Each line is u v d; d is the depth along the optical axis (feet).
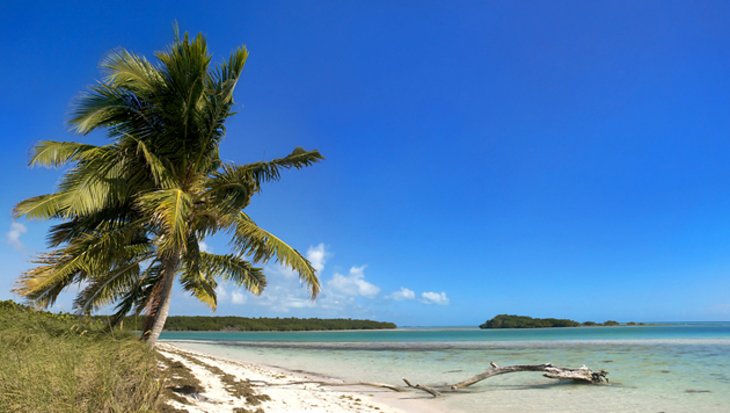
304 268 41.09
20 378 18.76
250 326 584.81
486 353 129.90
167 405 26.89
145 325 40.63
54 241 42.29
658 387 59.16
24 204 34.65
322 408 40.32
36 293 34.96
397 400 50.93
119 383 20.84
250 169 41.06
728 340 186.19
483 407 46.62
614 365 87.40
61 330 33.14
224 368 68.44
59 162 36.11
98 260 35.58
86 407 18.78
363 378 73.00
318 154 42.91
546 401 49.88
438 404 48.34
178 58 37.76
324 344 206.18
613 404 47.78
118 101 38.04
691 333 318.04
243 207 40.70
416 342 227.61
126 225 38.42
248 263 50.65
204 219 40.09
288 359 113.70
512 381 67.46
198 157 40.88
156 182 36.32
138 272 43.60
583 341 200.75
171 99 39.47
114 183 36.55
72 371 20.06
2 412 17.25
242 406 35.12
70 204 33.63
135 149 36.55
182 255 41.88
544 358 107.04
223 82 40.16
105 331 37.65
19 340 26.09
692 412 43.50
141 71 38.60
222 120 40.86
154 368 25.46
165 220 31.91
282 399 42.60
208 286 54.65
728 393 54.24
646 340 198.59
